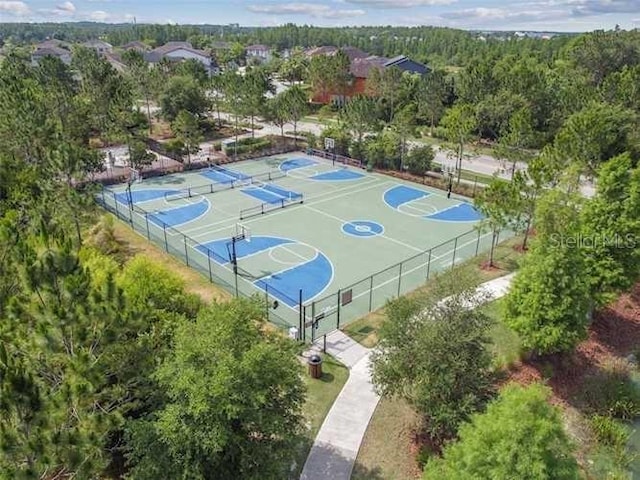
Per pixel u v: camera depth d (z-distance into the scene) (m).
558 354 22.39
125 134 52.56
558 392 20.88
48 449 11.21
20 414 11.35
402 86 82.38
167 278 22.84
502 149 46.38
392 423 18.66
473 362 16.58
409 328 17.14
